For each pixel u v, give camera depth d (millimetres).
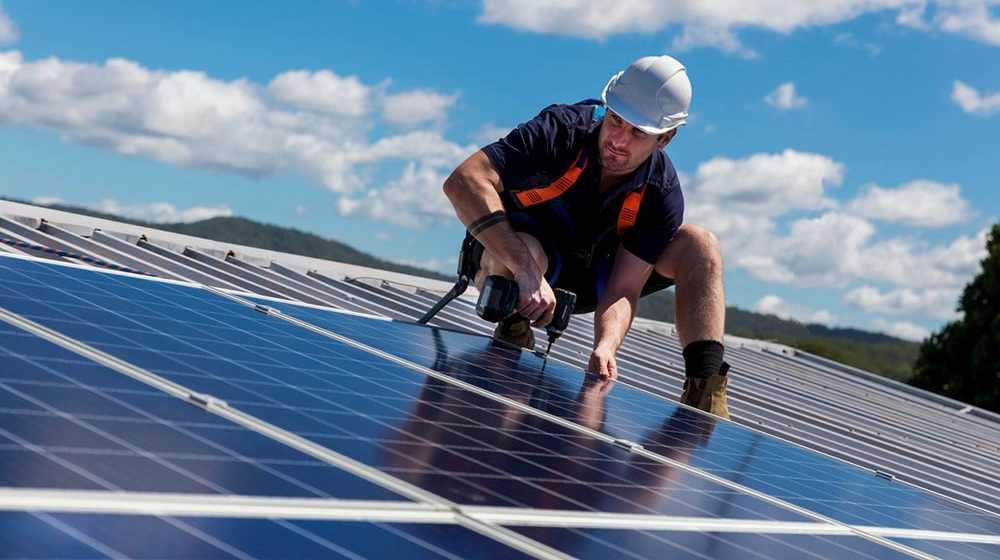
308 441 2518
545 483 2803
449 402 3592
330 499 2098
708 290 7137
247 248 10320
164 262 7750
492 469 2781
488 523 2268
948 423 14398
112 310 3516
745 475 3959
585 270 7352
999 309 44031
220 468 2088
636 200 6742
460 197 6359
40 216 8102
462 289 6238
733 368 12539
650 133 6391
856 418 11250
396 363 4191
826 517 3523
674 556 2436
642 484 3166
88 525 1587
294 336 4129
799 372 15289
